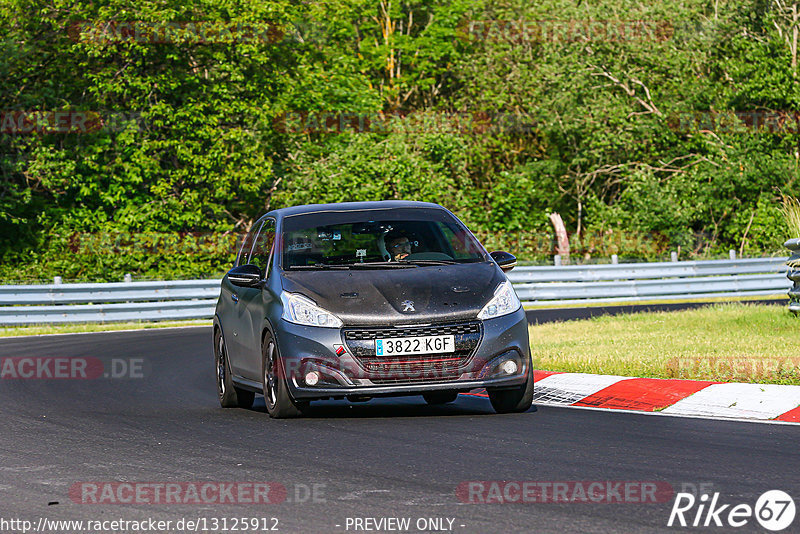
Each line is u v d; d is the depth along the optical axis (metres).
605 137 151.62
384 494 22.16
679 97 153.50
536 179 165.12
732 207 147.62
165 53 129.50
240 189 134.50
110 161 133.00
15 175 131.00
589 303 99.81
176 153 129.38
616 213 147.75
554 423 31.19
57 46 130.75
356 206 37.44
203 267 130.62
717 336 51.03
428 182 138.62
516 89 162.12
